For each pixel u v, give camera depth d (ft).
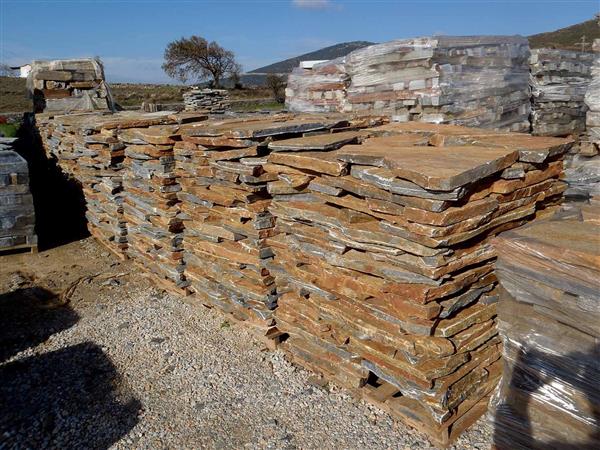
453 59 20.34
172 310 18.45
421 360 10.73
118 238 23.29
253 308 15.48
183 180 17.46
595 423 8.05
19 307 19.30
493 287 11.68
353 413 12.31
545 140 12.46
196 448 11.64
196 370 14.61
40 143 37.93
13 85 126.72
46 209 31.99
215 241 16.37
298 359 14.30
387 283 10.89
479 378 11.59
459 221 9.81
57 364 15.33
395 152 11.40
